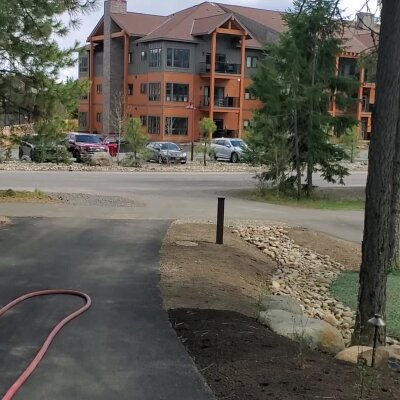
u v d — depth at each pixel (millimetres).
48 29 13820
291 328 5895
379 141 5992
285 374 4496
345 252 13172
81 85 16172
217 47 55844
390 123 5949
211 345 5207
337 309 9078
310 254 12766
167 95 54375
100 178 26000
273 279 10445
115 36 59281
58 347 5121
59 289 7250
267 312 6566
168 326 5836
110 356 4918
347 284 10617
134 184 24016
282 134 21594
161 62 54125
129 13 59812
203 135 48375
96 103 64812
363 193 24000
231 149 38406
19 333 5496
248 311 7082
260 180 22922
